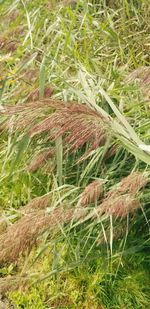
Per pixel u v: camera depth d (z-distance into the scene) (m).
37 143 2.04
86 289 1.79
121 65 2.22
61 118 1.49
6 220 1.92
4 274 1.90
